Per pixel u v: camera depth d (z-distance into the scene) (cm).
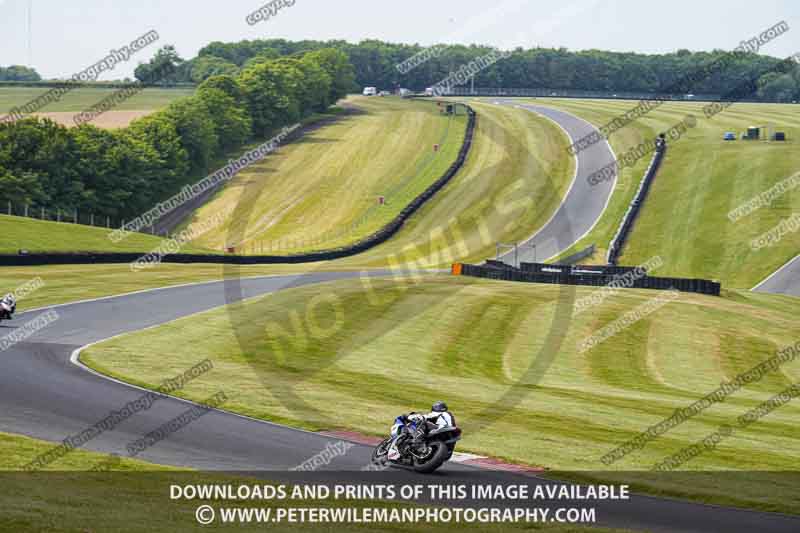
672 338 7638
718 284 10094
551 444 3525
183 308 7481
